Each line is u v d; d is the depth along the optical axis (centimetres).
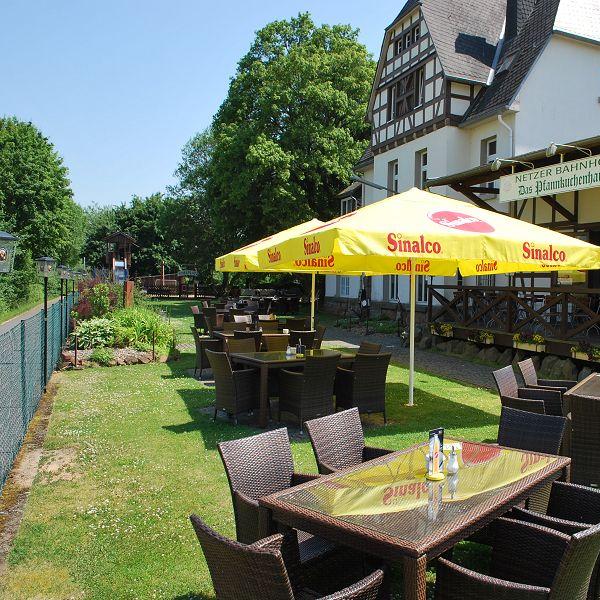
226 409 714
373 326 2003
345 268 1008
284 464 357
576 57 1662
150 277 4834
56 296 3809
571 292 1099
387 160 2192
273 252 746
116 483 513
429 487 307
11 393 557
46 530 420
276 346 1054
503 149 1656
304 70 2648
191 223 4038
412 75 2017
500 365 1237
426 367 1223
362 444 415
